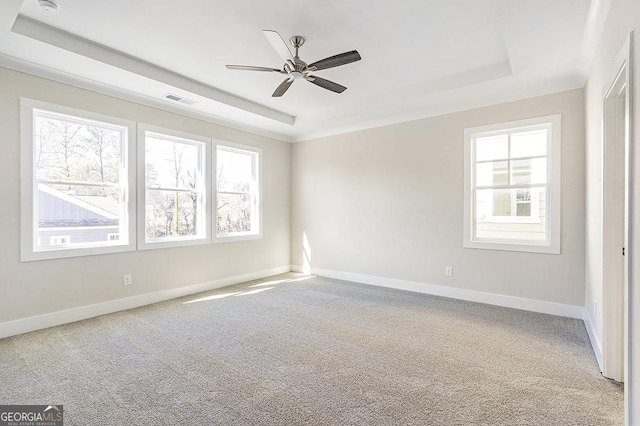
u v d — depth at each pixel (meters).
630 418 1.60
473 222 4.25
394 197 4.91
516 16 2.38
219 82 3.97
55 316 3.33
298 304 4.07
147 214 4.25
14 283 3.09
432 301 4.20
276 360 2.55
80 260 3.53
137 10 2.52
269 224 5.81
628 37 1.63
